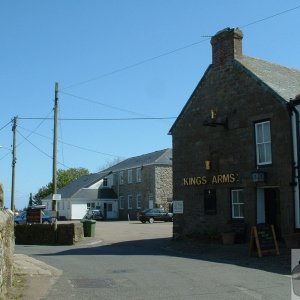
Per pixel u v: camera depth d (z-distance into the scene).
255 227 16.75
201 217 23.42
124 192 62.97
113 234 32.16
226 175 22.08
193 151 24.20
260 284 11.03
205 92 23.80
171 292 10.14
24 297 9.59
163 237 28.25
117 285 11.14
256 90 20.97
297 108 19.00
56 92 28.91
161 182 56.34
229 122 22.23
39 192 89.69
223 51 22.97
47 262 16.31
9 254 10.24
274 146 19.86
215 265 14.70
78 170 93.00
